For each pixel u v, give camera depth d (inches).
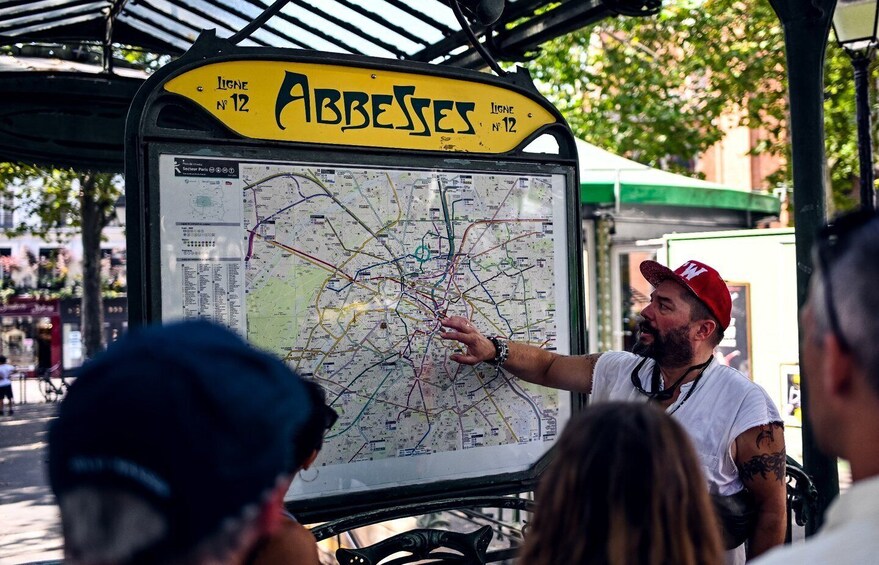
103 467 28.5
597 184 304.5
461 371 113.9
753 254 224.4
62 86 177.9
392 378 108.4
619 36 568.7
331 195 104.8
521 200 119.3
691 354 101.4
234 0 155.2
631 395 107.9
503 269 117.4
